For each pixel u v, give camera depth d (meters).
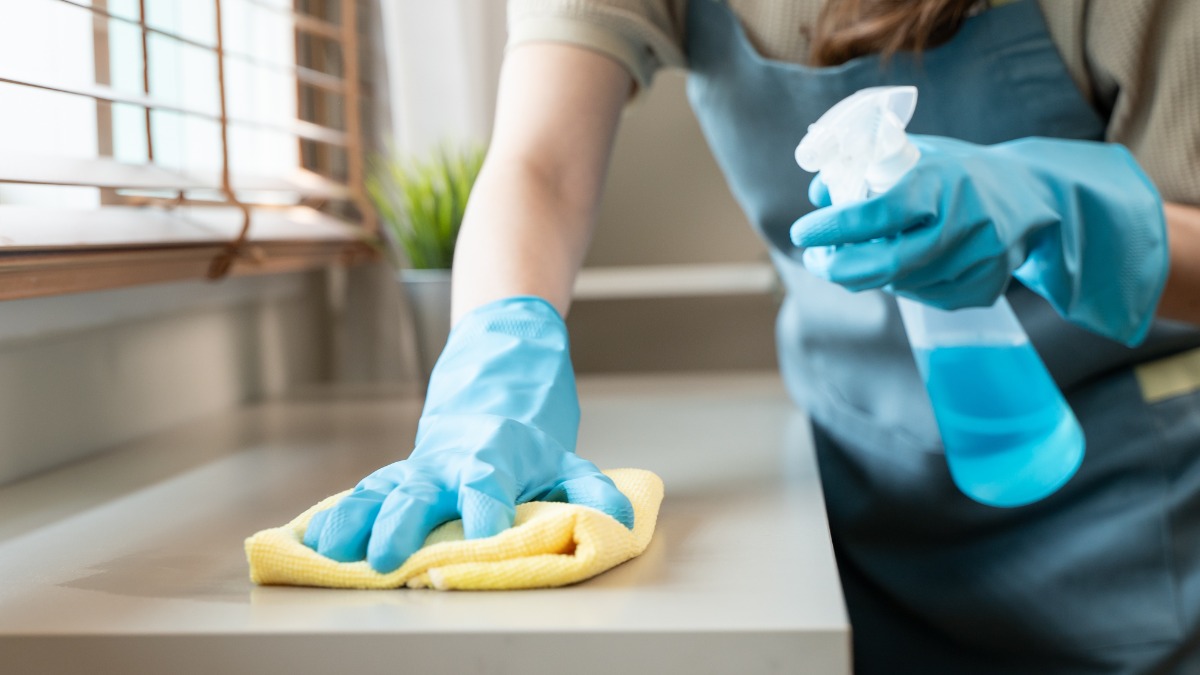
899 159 0.71
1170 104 0.88
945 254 0.74
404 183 1.60
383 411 1.43
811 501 0.79
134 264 1.11
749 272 1.89
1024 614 1.06
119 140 1.36
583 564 0.57
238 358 1.51
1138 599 1.01
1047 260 0.80
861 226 0.69
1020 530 1.07
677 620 0.51
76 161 1.05
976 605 1.08
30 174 0.93
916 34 0.91
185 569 0.67
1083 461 1.04
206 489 0.95
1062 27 0.94
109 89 1.10
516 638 0.50
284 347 1.67
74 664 0.53
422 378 1.55
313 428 1.30
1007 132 0.98
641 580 0.59
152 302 1.25
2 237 0.88
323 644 0.51
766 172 1.09
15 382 1.01
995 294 0.76
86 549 0.74
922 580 1.11
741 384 1.66
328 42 1.75
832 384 1.18
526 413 0.75
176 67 1.51
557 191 0.94
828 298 1.14
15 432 1.01
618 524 0.62
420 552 0.59
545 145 0.95
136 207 1.23
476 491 0.62
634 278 1.92
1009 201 0.74
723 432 1.15
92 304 1.13
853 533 1.15
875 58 0.98
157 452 1.15
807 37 1.02
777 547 0.66
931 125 1.00
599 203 1.00
